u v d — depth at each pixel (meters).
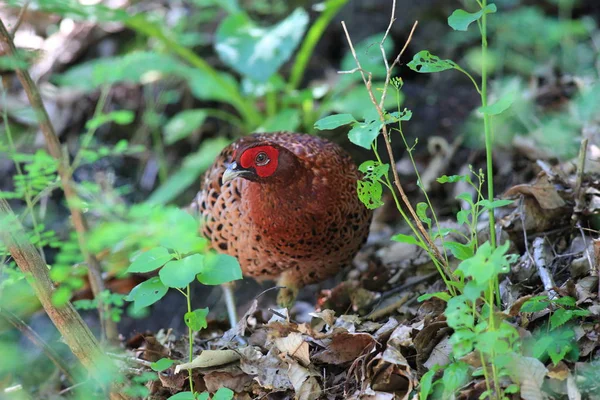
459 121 7.29
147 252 3.68
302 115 7.46
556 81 7.04
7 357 3.90
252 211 4.87
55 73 8.57
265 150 4.64
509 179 6.23
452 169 6.75
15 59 4.64
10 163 7.84
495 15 7.79
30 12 8.80
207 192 5.28
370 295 5.41
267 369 4.28
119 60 7.27
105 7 6.46
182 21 8.48
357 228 5.16
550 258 4.87
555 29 7.35
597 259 4.30
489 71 7.38
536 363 3.49
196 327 3.79
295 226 4.84
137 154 8.24
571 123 6.14
